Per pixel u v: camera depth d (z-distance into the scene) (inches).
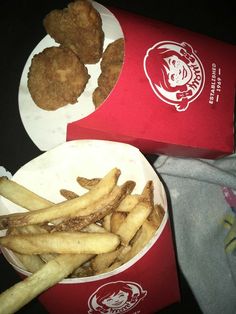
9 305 4.9
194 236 7.1
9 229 5.8
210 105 6.5
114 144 6.3
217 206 7.3
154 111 6.2
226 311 6.6
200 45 6.7
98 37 8.1
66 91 7.9
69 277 5.7
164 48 6.3
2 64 8.8
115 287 5.2
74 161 6.5
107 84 7.4
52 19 8.3
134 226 5.5
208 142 6.6
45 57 8.0
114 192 5.9
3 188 6.1
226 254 6.9
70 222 5.7
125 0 9.6
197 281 6.8
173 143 6.5
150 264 5.3
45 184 6.6
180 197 7.3
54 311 5.8
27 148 7.9
